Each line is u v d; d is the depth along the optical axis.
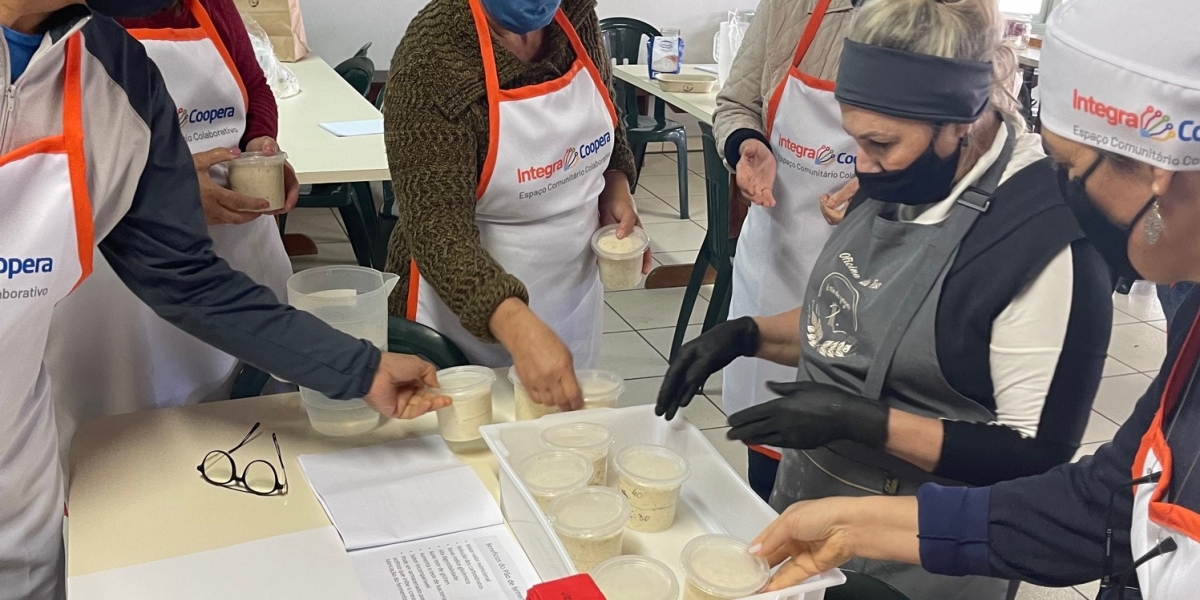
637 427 1.16
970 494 0.81
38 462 1.09
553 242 1.55
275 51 3.51
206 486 1.12
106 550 0.99
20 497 1.07
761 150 1.42
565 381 1.15
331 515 1.05
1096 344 0.71
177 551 0.99
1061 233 0.72
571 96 1.46
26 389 1.05
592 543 0.92
